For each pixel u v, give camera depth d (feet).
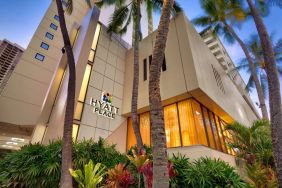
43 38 64.44
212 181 16.98
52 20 70.69
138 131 22.59
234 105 47.91
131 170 20.29
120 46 45.70
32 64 57.11
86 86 32.86
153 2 39.19
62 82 37.42
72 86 21.48
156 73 14.33
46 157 18.89
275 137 16.56
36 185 17.69
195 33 39.73
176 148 26.43
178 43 33.96
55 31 69.46
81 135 28.50
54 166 18.04
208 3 58.08
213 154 22.38
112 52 42.06
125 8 39.99
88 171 16.72
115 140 33.47
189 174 17.76
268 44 22.20
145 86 35.40
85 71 33.73
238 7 55.26
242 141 23.09
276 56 68.74
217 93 35.19
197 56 32.63
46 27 67.41
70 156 17.84
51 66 61.52
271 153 19.72
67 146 18.13
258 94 46.01
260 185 16.15
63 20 25.43
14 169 17.51
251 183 18.25
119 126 35.55
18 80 51.85
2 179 17.17
